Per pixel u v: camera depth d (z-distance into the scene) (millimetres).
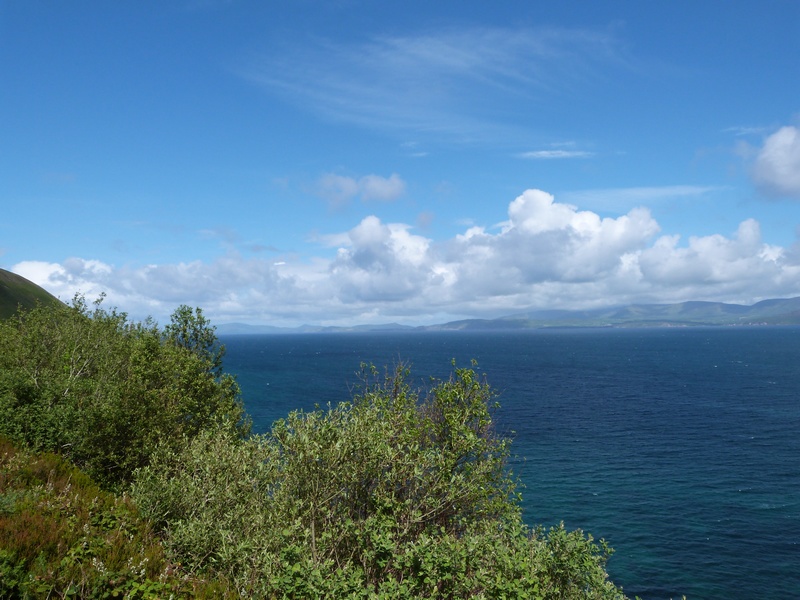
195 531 12109
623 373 171125
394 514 11312
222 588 10641
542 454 65688
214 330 29578
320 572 9367
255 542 11031
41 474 15656
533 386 136375
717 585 35125
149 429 19734
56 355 25406
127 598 9438
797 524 44594
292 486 11758
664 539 41625
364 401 15117
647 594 34125
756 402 107625
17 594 8898
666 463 61938
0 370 21500
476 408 14898
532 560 10867
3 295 117312
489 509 13359
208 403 23734
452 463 12852
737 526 44156
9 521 11016
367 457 11961
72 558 10078
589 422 86438
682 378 154500
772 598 33688
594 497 50250
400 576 10727
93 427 19172
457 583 9898
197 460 14023
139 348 22875
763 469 59812
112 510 13656
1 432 18422
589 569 11391
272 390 123625
